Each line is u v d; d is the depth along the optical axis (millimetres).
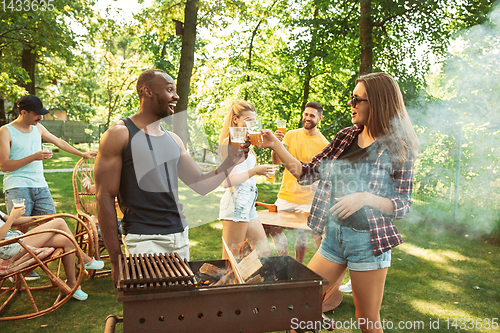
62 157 16109
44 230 2521
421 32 7293
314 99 13344
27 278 3309
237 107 2291
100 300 2965
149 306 1194
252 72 14422
